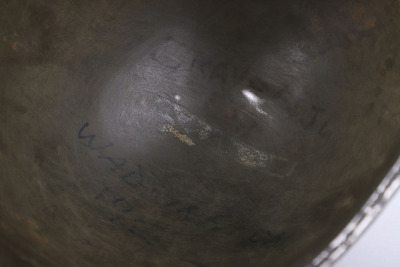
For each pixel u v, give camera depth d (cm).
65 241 15
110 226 16
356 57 18
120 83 20
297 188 17
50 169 16
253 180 18
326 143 18
